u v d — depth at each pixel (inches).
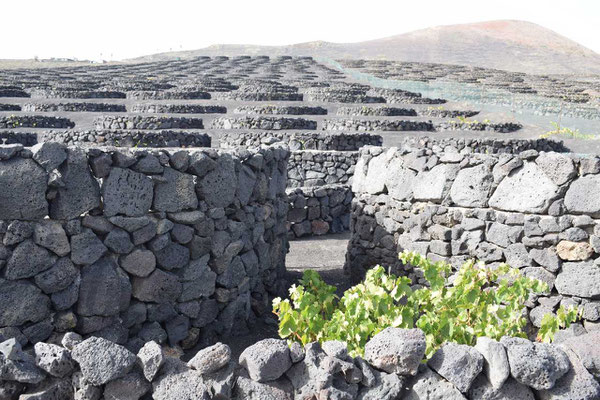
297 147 791.7
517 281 201.5
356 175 367.9
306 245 489.1
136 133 761.0
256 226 283.9
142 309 219.9
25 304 190.5
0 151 184.4
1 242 186.5
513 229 254.7
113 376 123.8
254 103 1268.5
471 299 190.7
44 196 192.2
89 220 202.5
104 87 1476.4
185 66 2755.9
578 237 235.6
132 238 213.5
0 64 3083.2
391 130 993.5
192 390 122.6
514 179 256.2
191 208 231.1
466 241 273.6
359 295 180.5
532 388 122.7
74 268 200.4
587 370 123.6
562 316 189.0
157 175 218.7
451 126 1010.1
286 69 2481.5
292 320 172.7
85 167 200.8
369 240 346.3
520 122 1090.7
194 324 239.8
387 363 125.1
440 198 285.3
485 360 124.1
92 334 205.2
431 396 123.3
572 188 237.5
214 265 246.1
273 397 123.8
